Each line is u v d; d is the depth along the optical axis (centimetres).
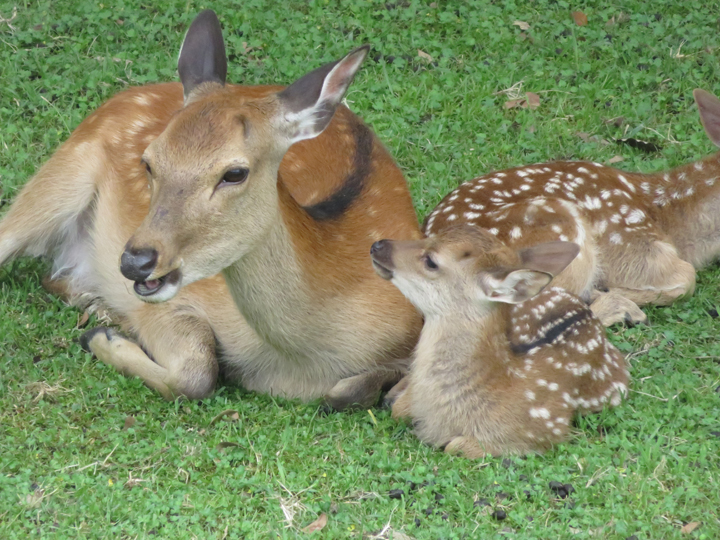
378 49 1650
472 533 827
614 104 1584
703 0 1812
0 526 810
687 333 1180
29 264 1258
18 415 975
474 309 946
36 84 1509
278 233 938
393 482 909
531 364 980
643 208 1333
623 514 846
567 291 1129
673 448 943
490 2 1802
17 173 1344
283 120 899
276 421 989
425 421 985
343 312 1011
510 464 931
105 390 1029
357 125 1188
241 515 849
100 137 1194
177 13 1686
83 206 1200
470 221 1235
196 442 946
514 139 1503
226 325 1058
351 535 824
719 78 1639
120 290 1149
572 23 1756
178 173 863
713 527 834
